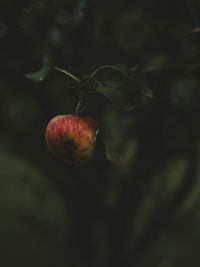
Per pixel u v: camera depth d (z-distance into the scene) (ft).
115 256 17.53
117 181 15.19
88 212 16.37
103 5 10.84
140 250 17.92
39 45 12.10
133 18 9.98
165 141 13.82
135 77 4.98
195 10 8.77
